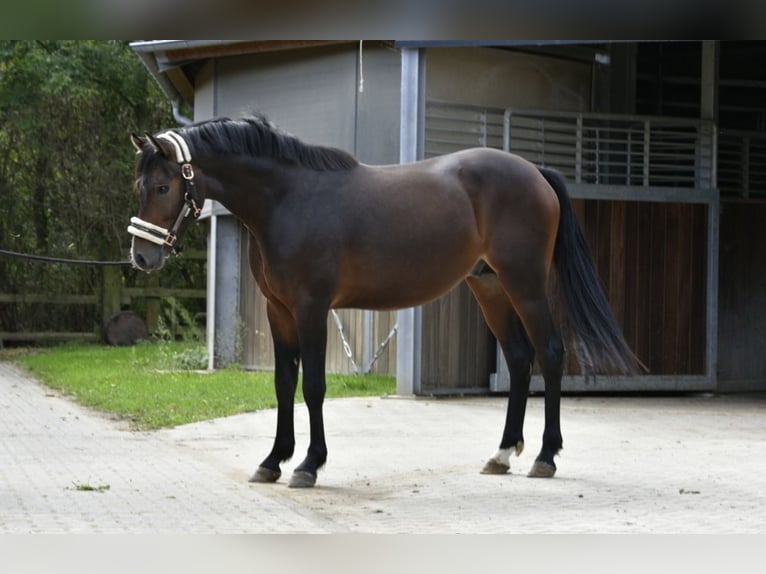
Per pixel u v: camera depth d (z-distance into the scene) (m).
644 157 13.89
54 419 11.44
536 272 7.86
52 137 24.06
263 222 7.40
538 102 14.62
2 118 23.53
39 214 24.70
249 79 16.31
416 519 6.26
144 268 7.18
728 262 15.27
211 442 9.68
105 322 22.81
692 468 8.18
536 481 7.62
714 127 14.16
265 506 6.63
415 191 7.62
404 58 12.95
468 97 14.17
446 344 13.38
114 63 23.08
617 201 13.66
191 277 25.25
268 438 9.93
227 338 17.17
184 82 17.92
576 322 8.15
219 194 7.36
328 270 7.32
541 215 7.92
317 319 7.33
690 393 14.41
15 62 22.67
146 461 8.55
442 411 11.84
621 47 15.22
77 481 7.55
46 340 23.58
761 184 16.67
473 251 7.82
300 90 15.64
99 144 24.52
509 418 8.06
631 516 6.35
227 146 7.31
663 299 13.86
